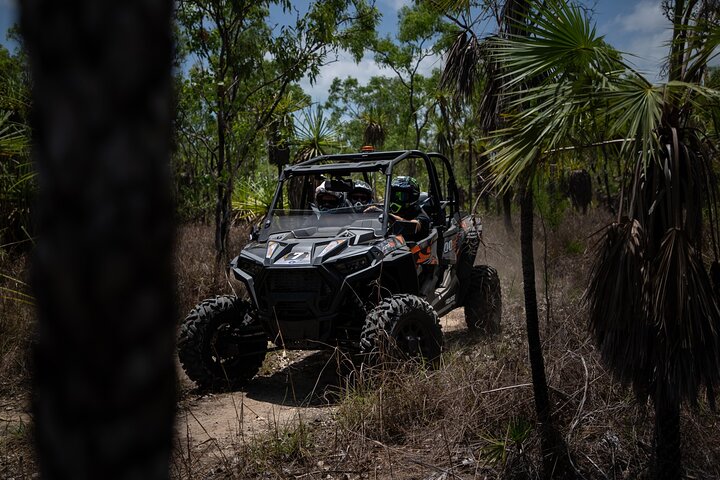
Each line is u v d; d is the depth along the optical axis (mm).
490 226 12609
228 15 8391
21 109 5617
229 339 5137
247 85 8922
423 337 4824
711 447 3561
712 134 3164
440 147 19516
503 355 4484
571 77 3143
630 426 3682
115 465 528
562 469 3301
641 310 2914
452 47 4883
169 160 550
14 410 4387
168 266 547
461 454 3486
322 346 4941
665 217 2914
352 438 3711
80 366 512
